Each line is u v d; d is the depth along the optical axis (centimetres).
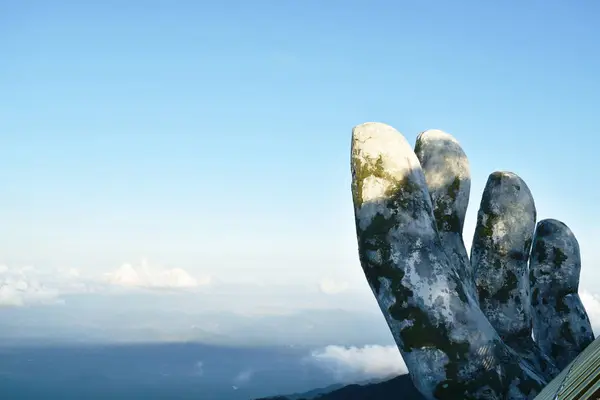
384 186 1324
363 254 1324
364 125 1386
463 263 1540
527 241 1692
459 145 1642
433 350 1256
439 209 1577
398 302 1281
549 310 1831
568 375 835
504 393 1256
